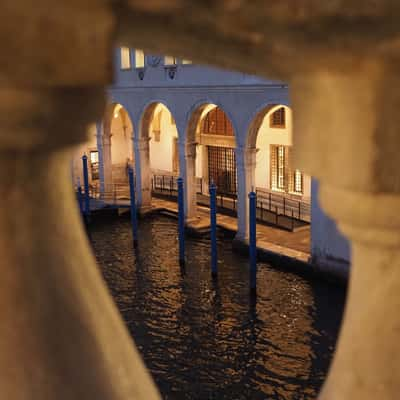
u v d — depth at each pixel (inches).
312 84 67.9
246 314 639.1
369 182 65.8
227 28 53.2
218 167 1166.3
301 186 991.0
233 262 810.2
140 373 63.2
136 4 48.1
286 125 1002.7
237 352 553.3
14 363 52.8
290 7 52.6
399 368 73.4
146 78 991.0
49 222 55.3
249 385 492.7
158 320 634.2
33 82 44.3
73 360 55.5
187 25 52.4
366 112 64.2
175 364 533.3
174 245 915.4
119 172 1425.9
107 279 770.8
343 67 61.2
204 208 1063.6
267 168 1051.9
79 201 1128.2
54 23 43.5
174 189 1235.9
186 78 893.2
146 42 58.6
